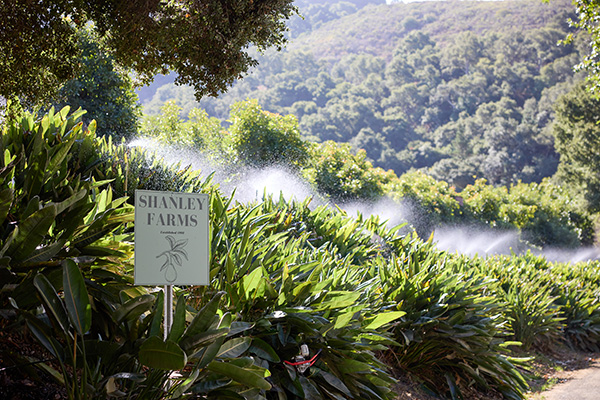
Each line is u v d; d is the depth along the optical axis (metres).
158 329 3.01
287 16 6.45
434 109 153.25
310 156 18.33
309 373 3.88
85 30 10.37
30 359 3.03
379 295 5.70
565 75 145.12
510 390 6.59
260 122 16.53
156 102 160.75
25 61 5.98
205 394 3.18
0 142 4.05
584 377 8.48
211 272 4.10
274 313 3.82
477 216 30.06
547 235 35.38
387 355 6.14
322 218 7.82
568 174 43.50
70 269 2.83
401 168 129.38
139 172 5.70
